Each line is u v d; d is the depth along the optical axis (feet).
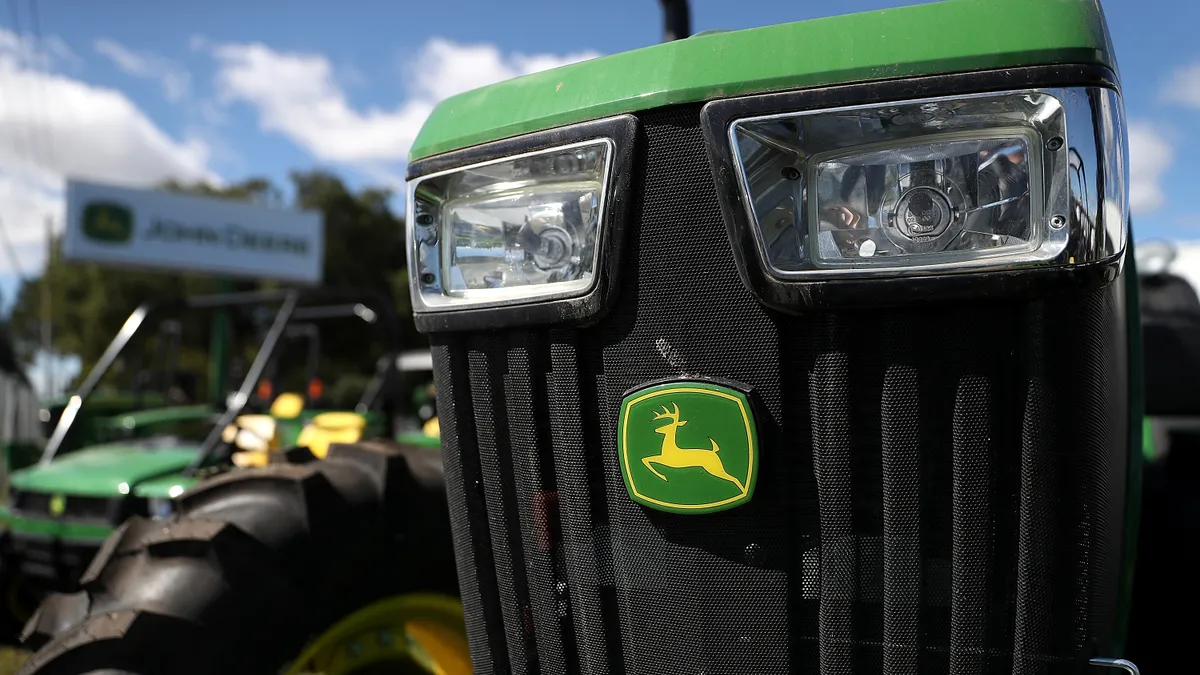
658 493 3.58
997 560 3.33
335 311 18.65
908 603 3.37
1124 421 4.48
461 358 4.23
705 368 3.53
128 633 4.73
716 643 3.61
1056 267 3.11
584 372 3.83
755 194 3.39
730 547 3.55
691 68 3.49
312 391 20.53
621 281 3.64
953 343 3.27
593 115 3.67
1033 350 3.19
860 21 3.36
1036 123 3.19
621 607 3.85
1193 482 7.02
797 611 3.54
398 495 5.55
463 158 4.06
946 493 3.35
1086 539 3.29
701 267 3.51
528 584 4.13
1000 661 3.36
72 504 14.24
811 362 3.44
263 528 5.14
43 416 19.15
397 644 5.60
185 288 81.66
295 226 50.55
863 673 3.49
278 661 5.00
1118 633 4.65
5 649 14.39
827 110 3.31
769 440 3.46
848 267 3.31
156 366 22.22
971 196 3.27
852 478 3.41
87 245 45.03
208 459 14.89
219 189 93.40
